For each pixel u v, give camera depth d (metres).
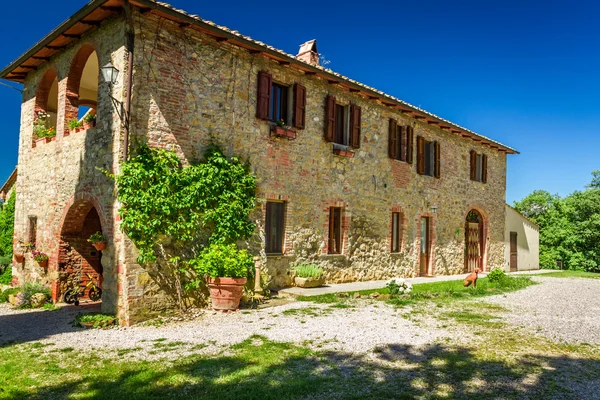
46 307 9.38
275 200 10.66
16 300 9.92
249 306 8.88
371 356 5.66
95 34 8.72
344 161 12.40
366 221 13.05
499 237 19.55
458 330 7.08
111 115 8.04
